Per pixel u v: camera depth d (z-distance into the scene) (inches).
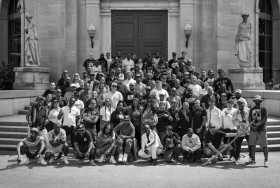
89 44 889.5
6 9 1088.2
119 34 914.7
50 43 863.1
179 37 891.4
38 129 521.7
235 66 861.2
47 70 836.0
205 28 876.6
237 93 540.1
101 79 604.1
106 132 508.4
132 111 552.1
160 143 514.3
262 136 489.7
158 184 409.4
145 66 770.2
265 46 1074.7
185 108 545.0
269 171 464.4
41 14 867.4
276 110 716.7
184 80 663.1
